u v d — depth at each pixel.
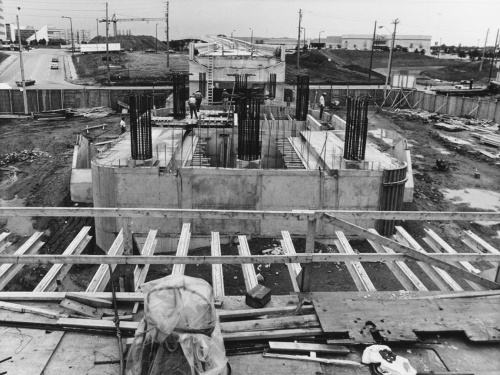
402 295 5.67
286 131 29.31
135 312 5.19
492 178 28.78
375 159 21.08
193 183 18.89
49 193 25.95
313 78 75.19
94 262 5.19
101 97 51.84
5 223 21.25
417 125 45.12
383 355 4.52
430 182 27.80
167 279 4.20
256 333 4.82
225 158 27.91
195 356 3.85
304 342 4.82
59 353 4.54
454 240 19.92
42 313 5.06
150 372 3.86
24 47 114.50
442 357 4.67
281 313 5.30
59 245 19.92
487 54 118.75
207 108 36.91
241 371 4.39
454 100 50.34
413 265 14.71
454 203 24.75
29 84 59.94
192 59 41.53
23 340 4.69
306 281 5.62
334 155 21.70
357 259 5.49
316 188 19.14
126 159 19.88
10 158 31.92
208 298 4.04
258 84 42.66
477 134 39.81
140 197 18.91
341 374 4.40
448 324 5.05
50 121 46.03
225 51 48.53
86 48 98.19
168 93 51.81
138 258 5.21
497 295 5.72
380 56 113.12
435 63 108.69
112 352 4.57
